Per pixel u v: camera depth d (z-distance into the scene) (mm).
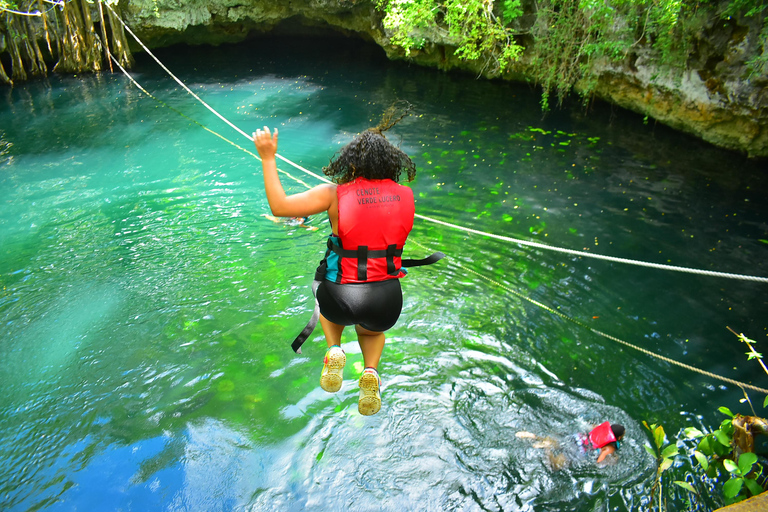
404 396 6598
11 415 6273
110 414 6324
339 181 3008
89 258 9406
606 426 5934
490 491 5461
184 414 6324
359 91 19453
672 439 6105
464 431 6133
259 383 6797
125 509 5223
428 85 19969
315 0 22328
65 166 13367
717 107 12922
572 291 8609
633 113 15977
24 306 8133
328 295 2949
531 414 6379
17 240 9992
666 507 5348
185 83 20250
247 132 15609
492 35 16250
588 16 14672
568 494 5445
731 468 4086
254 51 24969
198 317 7922
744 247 9711
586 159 13430
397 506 5289
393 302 2953
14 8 19141
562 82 16297
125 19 21531
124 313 7996
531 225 10445
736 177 12297
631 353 7367
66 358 7129
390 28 19344
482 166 13125
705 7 12430
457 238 10000
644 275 8961
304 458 5789
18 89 19406
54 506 5242
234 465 5707
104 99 18422
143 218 10797
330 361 3062
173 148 14484
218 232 10273
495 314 8070
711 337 7637
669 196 11539
